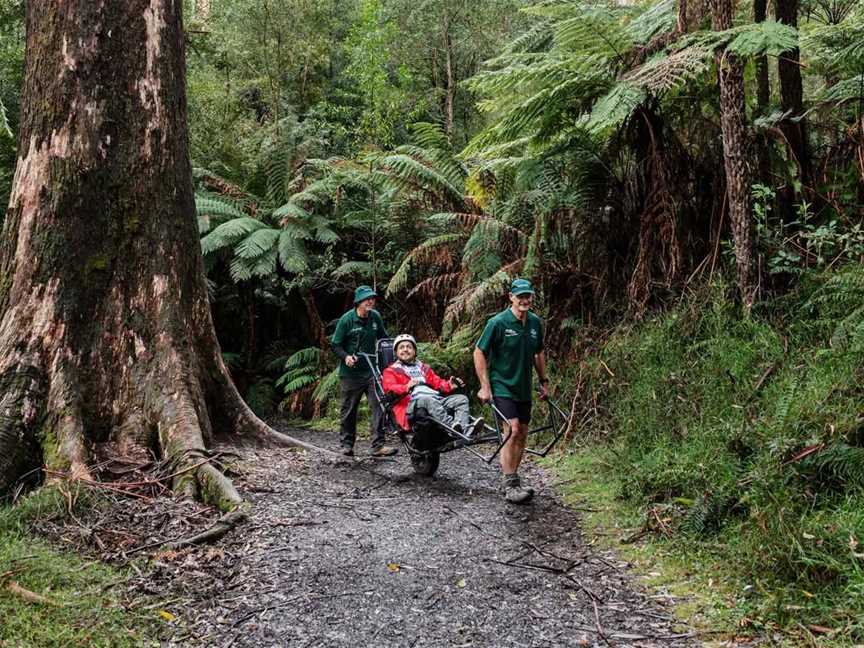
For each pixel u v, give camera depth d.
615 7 9.26
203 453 5.21
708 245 7.49
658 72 6.38
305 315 12.98
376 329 7.45
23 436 5.00
